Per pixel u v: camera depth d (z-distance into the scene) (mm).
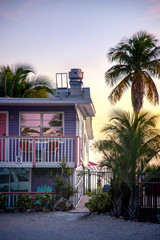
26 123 30109
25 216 24406
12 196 27328
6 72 38625
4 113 30203
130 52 37375
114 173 23203
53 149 27844
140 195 22516
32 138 27344
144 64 37188
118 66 37500
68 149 27578
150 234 19156
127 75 37750
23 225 21688
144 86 37125
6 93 38062
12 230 20422
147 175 22594
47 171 28906
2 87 38344
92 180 38844
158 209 22609
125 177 22672
